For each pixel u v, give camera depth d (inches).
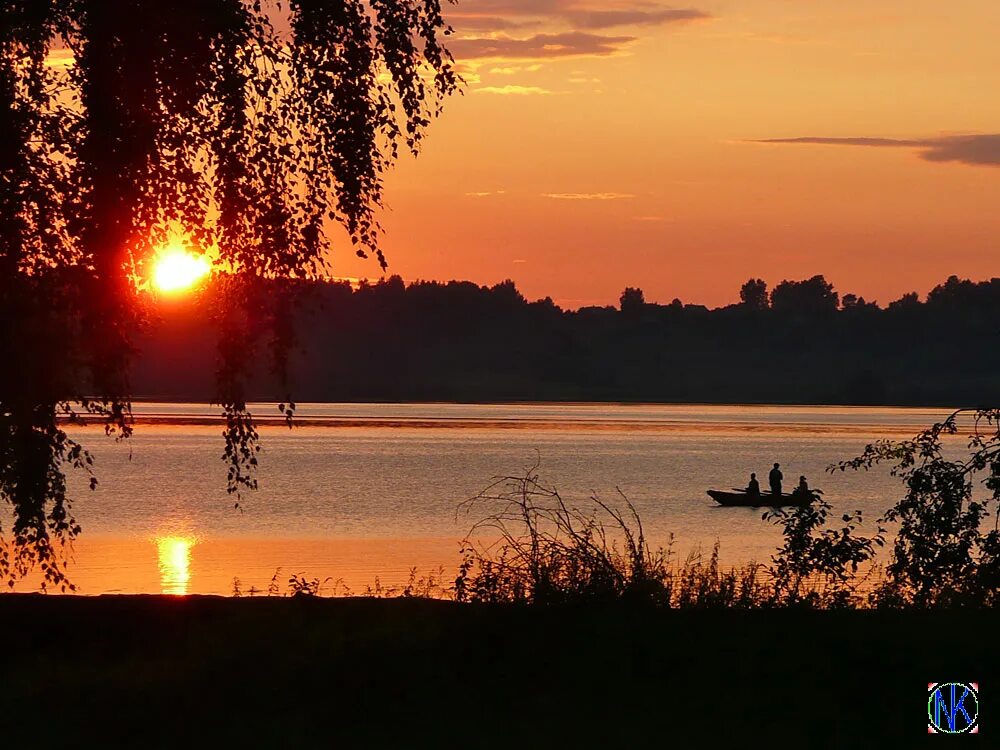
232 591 2303.2
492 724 888.9
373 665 988.6
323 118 1124.5
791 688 946.1
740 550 3144.7
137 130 1087.0
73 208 1098.1
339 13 1098.7
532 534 1158.3
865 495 5344.5
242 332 1175.6
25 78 1114.7
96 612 1160.8
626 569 1184.8
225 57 1093.8
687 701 928.9
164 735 869.2
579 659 999.6
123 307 1139.3
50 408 1153.4
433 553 3014.3
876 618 1093.8
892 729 880.9
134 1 1068.5
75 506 4429.1
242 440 1203.9
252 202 1128.2
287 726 879.7
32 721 893.2
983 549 1207.6
